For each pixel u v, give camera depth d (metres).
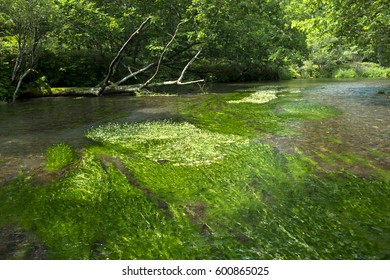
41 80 19.44
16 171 5.92
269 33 28.72
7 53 18.62
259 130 9.04
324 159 6.38
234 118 11.05
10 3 15.42
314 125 9.50
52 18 17.80
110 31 22.31
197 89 24.80
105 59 25.20
